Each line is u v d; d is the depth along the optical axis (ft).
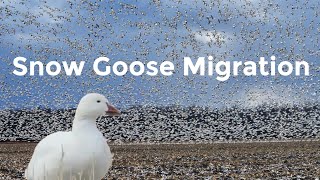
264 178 67.46
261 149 129.90
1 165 85.05
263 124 179.22
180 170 77.41
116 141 169.48
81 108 30.12
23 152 123.95
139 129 172.76
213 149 133.59
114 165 84.69
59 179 29.19
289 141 166.81
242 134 175.83
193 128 173.58
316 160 94.43
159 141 167.22
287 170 76.64
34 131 167.53
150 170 77.20
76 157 29.04
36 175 30.09
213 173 73.41
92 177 29.53
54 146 29.43
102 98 30.45
